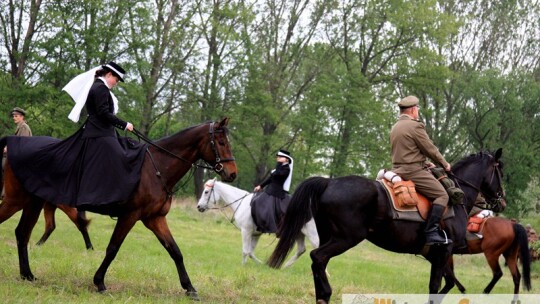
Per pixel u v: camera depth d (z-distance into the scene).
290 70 39.53
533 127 42.12
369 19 37.59
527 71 42.62
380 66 39.62
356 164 37.12
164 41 31.83
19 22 28.14
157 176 7.77
